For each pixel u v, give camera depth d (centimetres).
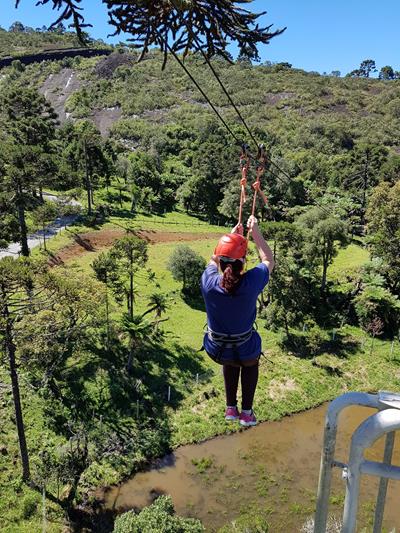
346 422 3238
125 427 3112
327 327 4578
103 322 3728
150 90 16150
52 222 6238
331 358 4131
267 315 4488
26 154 4466
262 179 8162
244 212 7506
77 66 18688
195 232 6925
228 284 464
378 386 3853
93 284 3409
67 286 2605
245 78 17775
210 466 2931
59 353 3161
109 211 7212
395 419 390
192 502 2653
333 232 4838
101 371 3438
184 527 1923
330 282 5262
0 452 2700
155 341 3962
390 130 13838
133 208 7644
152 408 3306
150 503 2636
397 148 12769
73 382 3312
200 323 4406
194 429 3192
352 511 423
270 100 16450
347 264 5750
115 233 6209
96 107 15625
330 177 9731
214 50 454
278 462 3009
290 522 2520
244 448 3112
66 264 5072
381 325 4434
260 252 554
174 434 3139
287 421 3422
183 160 11369
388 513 2394
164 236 6512
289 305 4506
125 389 3378
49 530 2388
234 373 536
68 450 2708
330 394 3731
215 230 7238
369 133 13550
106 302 3744
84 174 7050
